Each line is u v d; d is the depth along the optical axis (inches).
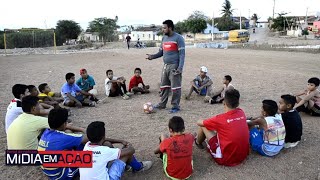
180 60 269.7
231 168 173.3
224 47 1294.3
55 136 154.6
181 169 157.2
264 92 356.8
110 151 146.5
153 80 462.9
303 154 188.1
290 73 490.9
